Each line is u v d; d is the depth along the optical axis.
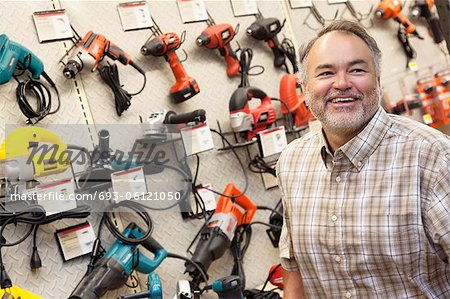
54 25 2.04
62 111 2.03
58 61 2.05
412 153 1.38
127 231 2.01
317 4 2.73
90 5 2.15
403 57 2.89
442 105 2.78
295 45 2.65
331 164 1.54
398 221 1.37
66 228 1.96
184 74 2.23
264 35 2.45
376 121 1.43
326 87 1.41
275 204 2.47
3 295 1.71
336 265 1.48
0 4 1.96
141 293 1.80
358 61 1.39
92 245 1.98
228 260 2.32
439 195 1.32
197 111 2.13
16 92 1.92
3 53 1.83
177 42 2.21
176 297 1.82
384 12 2.81
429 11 2.92
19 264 1.87
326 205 1.50
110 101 2.12
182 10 2.33
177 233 2.21
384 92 2.82
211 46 2.33
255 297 2.16
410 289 1.41
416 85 2.85
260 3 2.56
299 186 1.59
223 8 2.45
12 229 1.87
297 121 2.45
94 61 2.01
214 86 2.38
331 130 1.44
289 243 1.69
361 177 1.44
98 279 1.87
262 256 2.41
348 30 1.44
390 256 1.38
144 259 2.00
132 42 2.21
